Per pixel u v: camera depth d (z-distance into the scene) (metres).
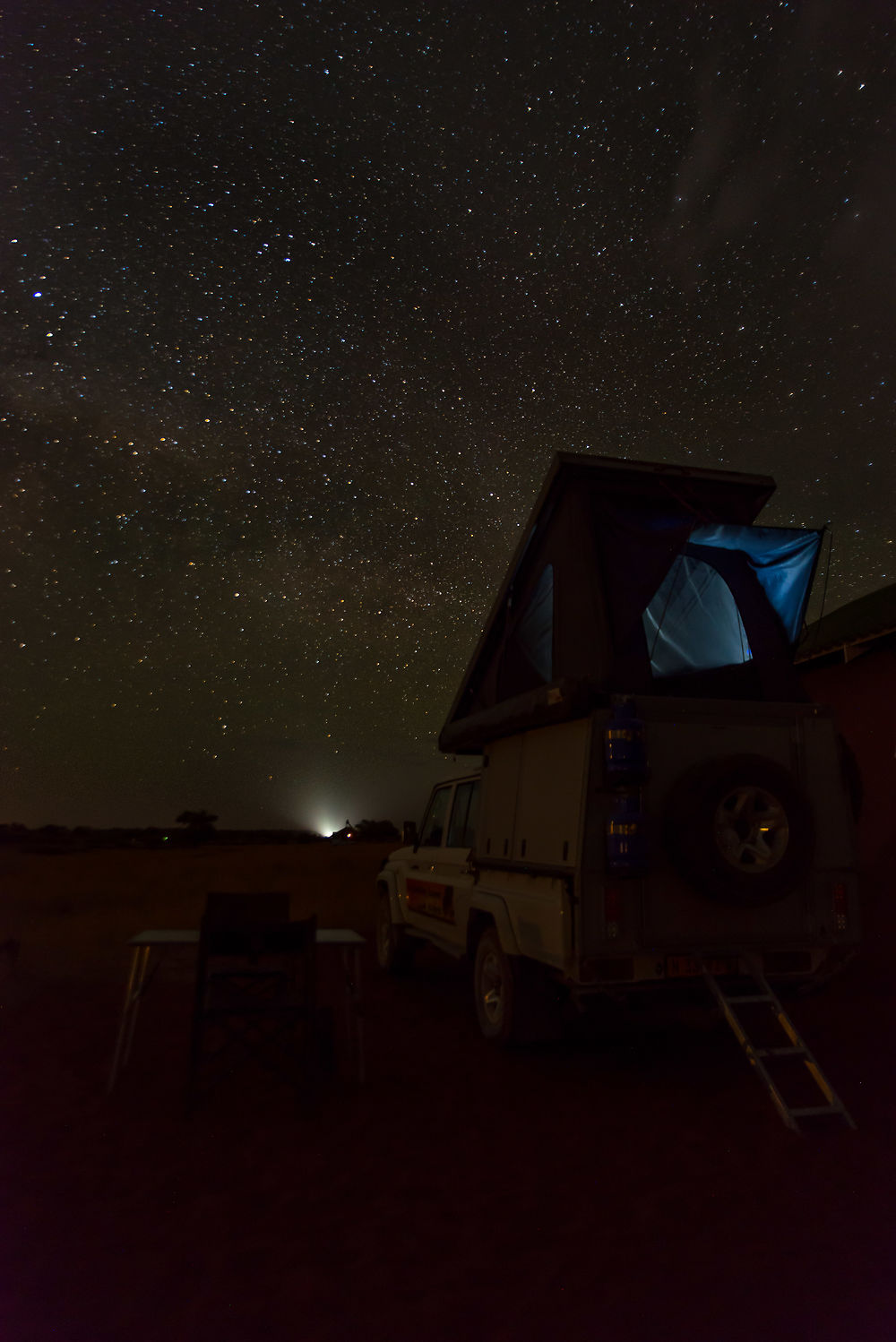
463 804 7.89
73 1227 3.38
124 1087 5.20
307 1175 3.89
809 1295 2.87
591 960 5.02
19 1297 2.88
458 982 8.97
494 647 7.72
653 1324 2.71
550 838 5.57
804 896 5.40
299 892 16.33
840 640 9.08
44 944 10.88
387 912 9.41
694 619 6.97
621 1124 4.60
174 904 14.78
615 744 5.13
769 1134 4.43
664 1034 6.66
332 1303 2.84
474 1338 2.64
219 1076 5.41
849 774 5.76
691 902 5.20
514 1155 4.16
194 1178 3.85
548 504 6.57
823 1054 6.00
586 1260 3.12
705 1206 3.57
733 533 6.60
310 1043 4.89
